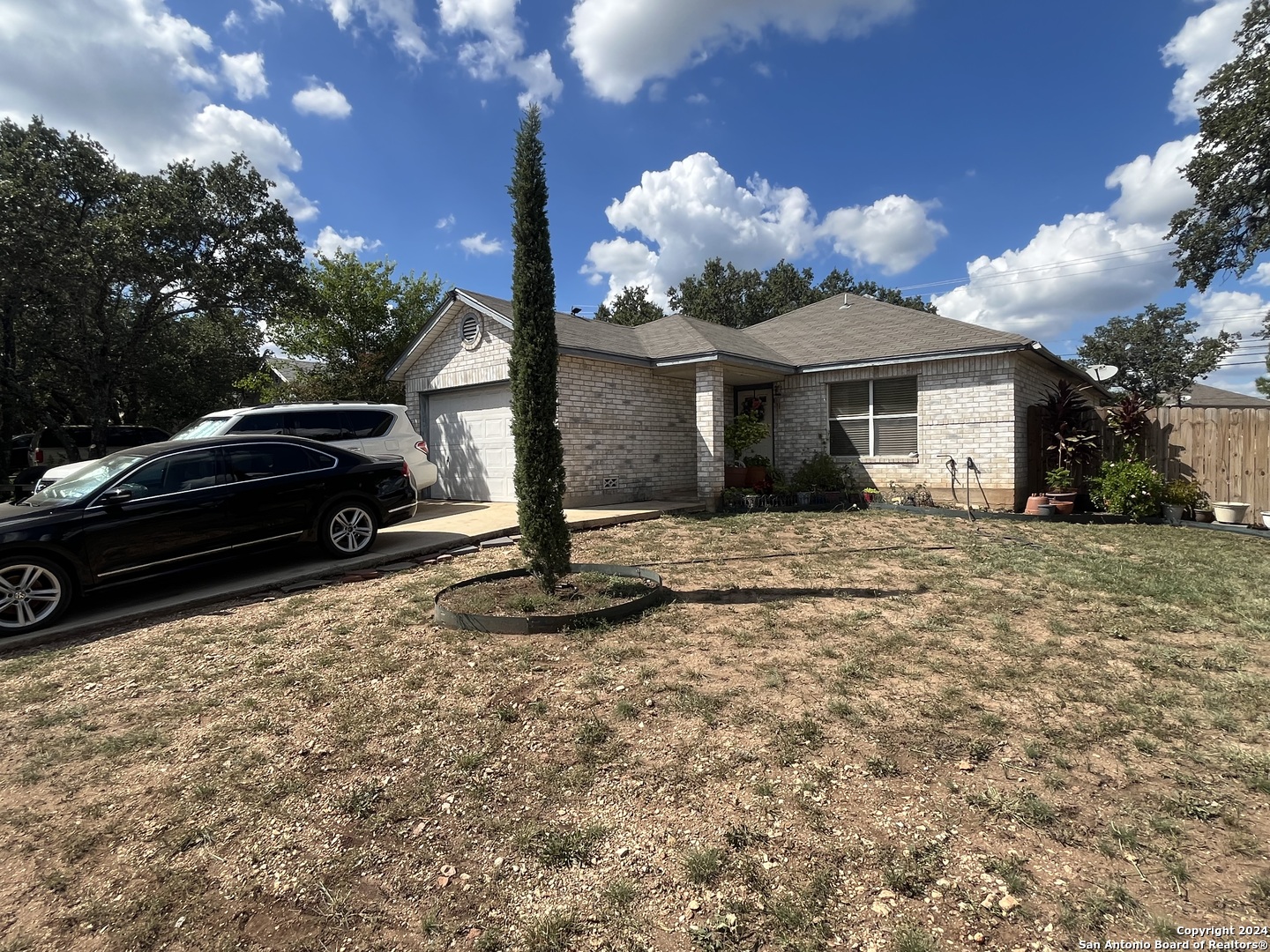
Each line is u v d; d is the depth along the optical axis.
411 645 4.52
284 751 3.14
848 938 1.91
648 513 10.29
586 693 3.66
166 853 2.42
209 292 15.84
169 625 5.19
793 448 13.57
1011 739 3.05
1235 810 2.48
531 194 5.34
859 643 4.36
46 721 3.53
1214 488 9.78
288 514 6.68
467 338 12.41
